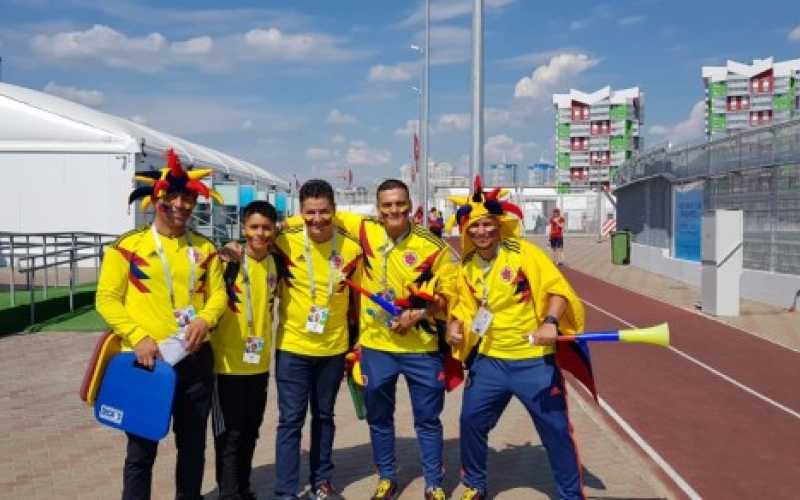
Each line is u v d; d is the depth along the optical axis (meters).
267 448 6.20
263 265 4.62
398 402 7.87
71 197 23.70
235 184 31.31
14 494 5.07
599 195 49.59
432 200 58.72
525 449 6.21
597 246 43.62
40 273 20.98
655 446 6.62
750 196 17.58
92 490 5.15
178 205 4.14
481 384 4.61
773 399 8.34
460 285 4.65
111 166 23.62
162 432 3.98
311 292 4.66
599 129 66.44
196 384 4.27
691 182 21.94
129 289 4.19
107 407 4.08
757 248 17.27
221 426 4.58
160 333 4.16
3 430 6.64
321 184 4.60
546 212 62.88
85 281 18.75
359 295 4.87
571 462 4.52
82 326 12.44
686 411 7.84
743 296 17.67
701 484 5.64
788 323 13.88
